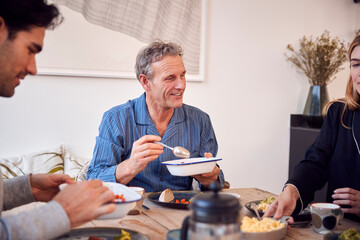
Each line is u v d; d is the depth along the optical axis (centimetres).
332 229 116
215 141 203
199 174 169
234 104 331
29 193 114
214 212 69
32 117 264
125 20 282
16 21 94
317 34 363
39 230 82
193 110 198
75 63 271
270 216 130
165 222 127
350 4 376
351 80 166
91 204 89
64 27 265
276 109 350
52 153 261
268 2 338
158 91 176
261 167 347
